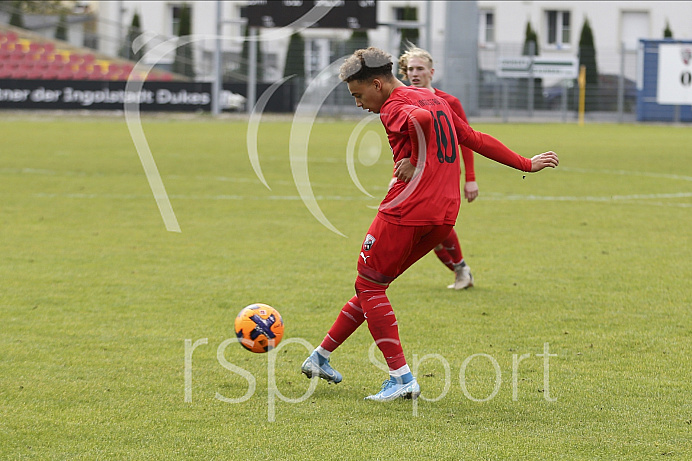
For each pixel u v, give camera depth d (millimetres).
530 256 24000
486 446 10586
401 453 10359
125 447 10578
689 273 21594
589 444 10664
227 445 10641
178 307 17969
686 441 10773
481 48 113250
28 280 20453
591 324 16703
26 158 51688
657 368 13906
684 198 37438
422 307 18094
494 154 13062
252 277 20953
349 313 12781
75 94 98000
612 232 28219
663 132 86125
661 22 129375
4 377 13312
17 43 112125
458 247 19531
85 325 16469
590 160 55656
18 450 10484
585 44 116125
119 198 35844
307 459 10188
